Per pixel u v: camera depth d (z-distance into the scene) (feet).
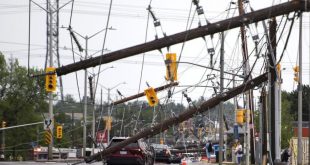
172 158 254.06
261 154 153.07
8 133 470.80
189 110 118.93
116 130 422.41
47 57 298.97
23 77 474.08
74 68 106.52
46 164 219.00
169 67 142.51
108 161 161.89
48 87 181.98
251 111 184.75
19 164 219.00
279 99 138.62
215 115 364.58
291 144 190.80
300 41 119.24
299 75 122.93
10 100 470.80
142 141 171.01
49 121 285.84
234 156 236.63
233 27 101.81
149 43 102.83
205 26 101.71
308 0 99.14
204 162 241.76
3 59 469.98
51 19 288.51
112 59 104.37
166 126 118.11
